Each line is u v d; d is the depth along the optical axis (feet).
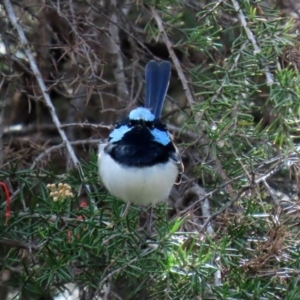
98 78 36.37
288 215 28.81
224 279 26.91
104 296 28.50
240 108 31.96
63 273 27.55
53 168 31.40
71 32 38.83
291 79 30.07
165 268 25.61
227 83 32.14
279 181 37.27
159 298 26.63
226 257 26.89
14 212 29.71
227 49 41.57
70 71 43.60
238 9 33.30
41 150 38.88
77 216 29.60
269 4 42.27
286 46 32.96
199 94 32.83
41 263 32.22
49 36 44.01
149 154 32.07
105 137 44.37
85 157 44.70
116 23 39.86
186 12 43.04
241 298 25.77
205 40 35.27
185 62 44.11
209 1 40.70
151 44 46.65
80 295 33.19
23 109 46.19
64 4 39.17
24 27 40.96
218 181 34.40
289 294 25.43
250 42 33.09
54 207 28.91
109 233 27.99
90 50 36.81
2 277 37.83
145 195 32.63
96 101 45.06
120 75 41.01
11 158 38.40
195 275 25.27
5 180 32.07
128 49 47.62
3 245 31.37
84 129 45.47
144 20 45.70
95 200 34.94
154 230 33.71
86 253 28.17
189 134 39.06
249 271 26.91
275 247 26.71
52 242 28.19
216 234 28.58
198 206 32.12
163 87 38.40
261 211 29.91
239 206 30.22
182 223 28.02
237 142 31.53
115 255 27.99
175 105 42.47
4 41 38.93
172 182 33.17
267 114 41.57
